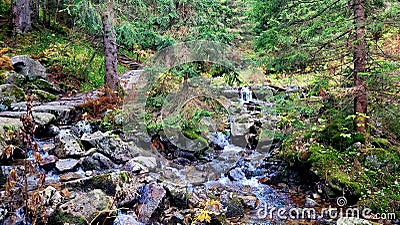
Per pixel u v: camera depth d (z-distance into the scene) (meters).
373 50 6.10
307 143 6.69
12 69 8.59
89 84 10.29
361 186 5.30
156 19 7.63
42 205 3.43
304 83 7.86
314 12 7.23
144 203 4.33
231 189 5.89
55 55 10.94
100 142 5.83
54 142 5.55
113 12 7.96
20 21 12.50
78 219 3.46
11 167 4.39
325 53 6.39
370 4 6.34
